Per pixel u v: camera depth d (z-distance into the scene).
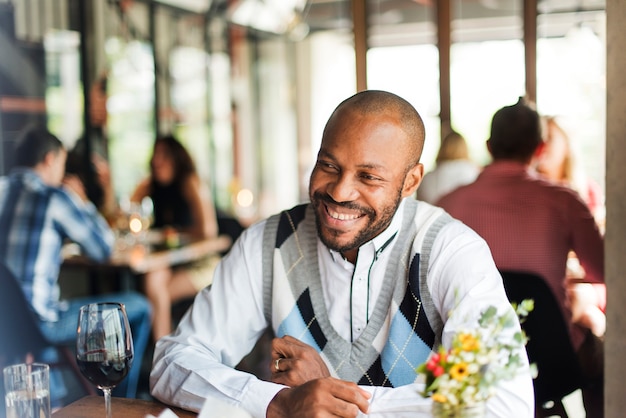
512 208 2.72
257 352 4.48
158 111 6.76
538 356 2.36
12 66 5.40
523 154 2.75
